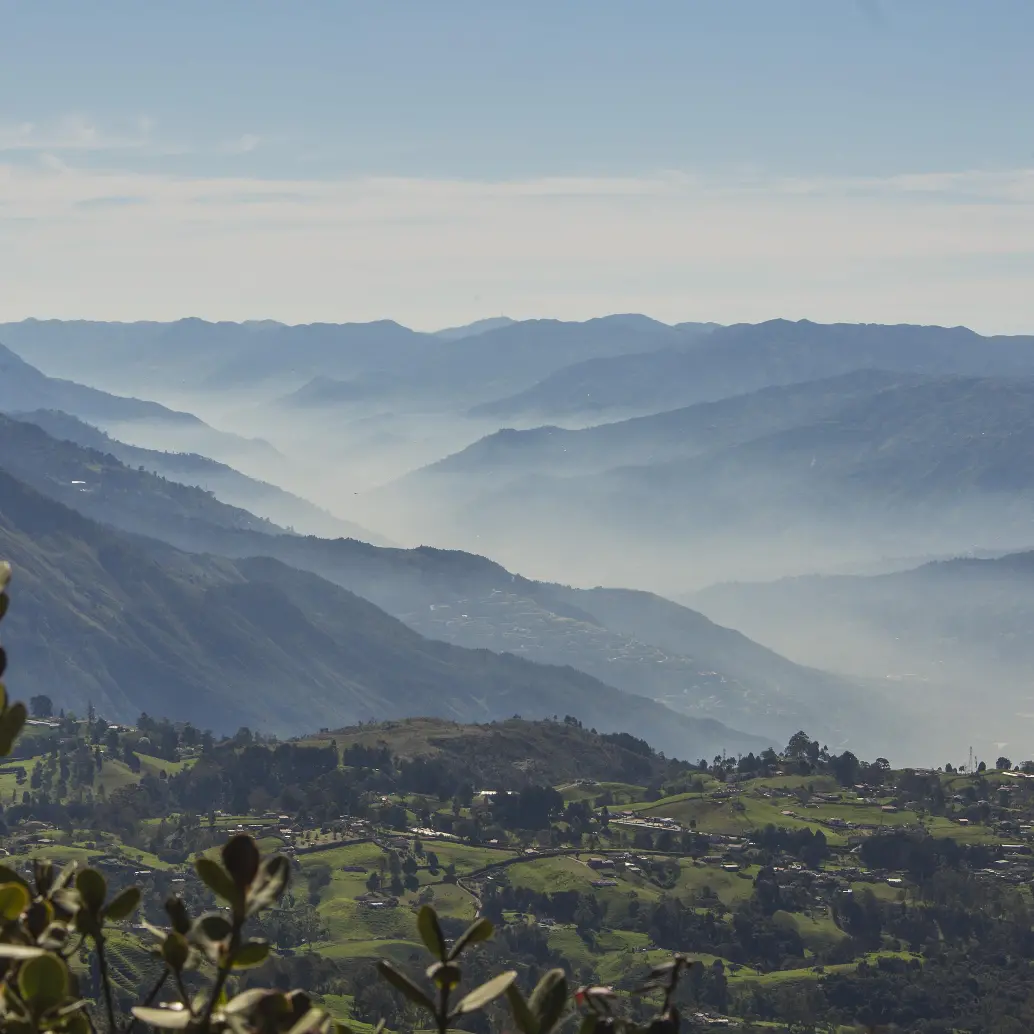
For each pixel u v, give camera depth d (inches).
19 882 342.3
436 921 331.9
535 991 335.3
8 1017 305.9
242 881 319.3
